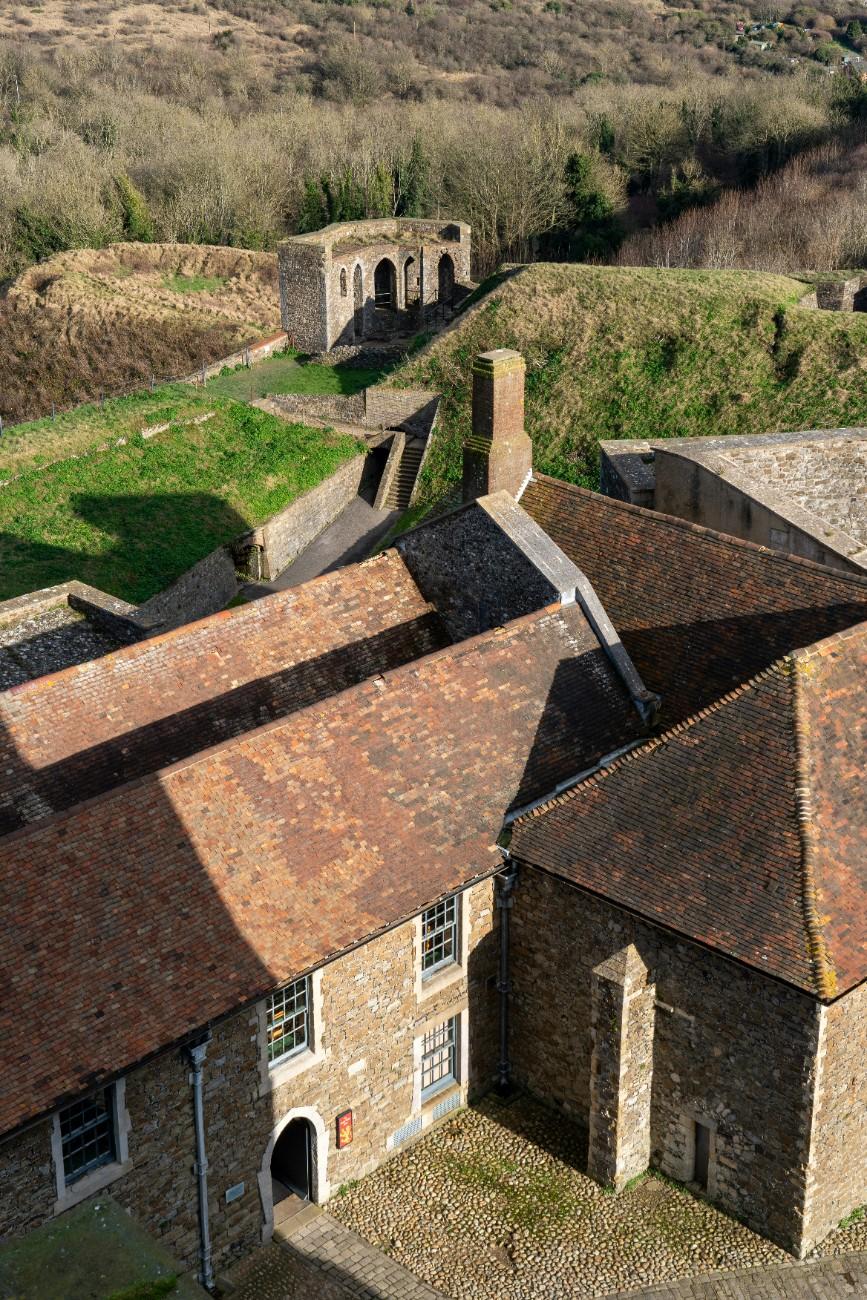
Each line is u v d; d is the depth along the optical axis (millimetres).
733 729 22219
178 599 49469
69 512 54000
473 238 93688
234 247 95250
